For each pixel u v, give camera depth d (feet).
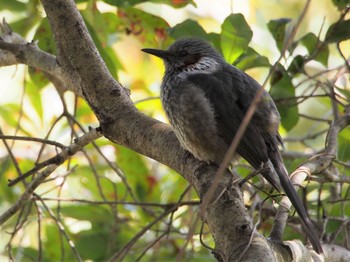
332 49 52.54
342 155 39.04
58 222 34.19
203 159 32.42
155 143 30.25
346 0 38.42
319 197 35.04
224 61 36.22
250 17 47.32
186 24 38.63
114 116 30.86
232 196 25.53
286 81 37.40
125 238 40.91
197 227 40.22
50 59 34.47
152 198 42.57
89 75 31.07
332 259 31.58
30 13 42.19
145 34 42.52
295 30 21.27
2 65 35.63
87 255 41.22
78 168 43.27
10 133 47.44
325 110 54.39
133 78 50.34
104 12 41.96
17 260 36.32
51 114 48.44
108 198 42.63
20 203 32.71
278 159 31.86
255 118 32.32
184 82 33.58
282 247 25.95
